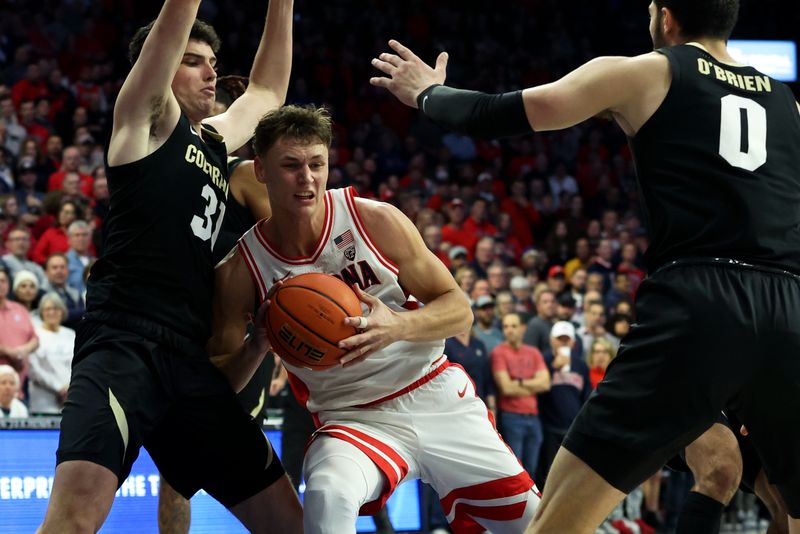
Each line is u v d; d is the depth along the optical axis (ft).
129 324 13.21
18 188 44.09
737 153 12.07
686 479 36.60
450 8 75.66
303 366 13.32
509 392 34.06
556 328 35.78
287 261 13.75
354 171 54.85
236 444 13.84
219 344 14.38
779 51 73.05
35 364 29.43
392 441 13.94
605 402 11.97
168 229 13.38
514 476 14.15
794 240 12.20
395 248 13.83
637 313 12.23
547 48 76.79
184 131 13.66
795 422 11.94
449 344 33.76
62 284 32.96
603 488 11.97
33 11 60.13
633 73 12.17
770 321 11.71
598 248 51.34
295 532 14.10
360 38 70.23
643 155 12.39
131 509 22.68
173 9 12.51
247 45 65.05
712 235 11.93
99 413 12.56
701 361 11.58
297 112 13.14
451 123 13.14
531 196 60.70
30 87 52.11
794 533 12.53
